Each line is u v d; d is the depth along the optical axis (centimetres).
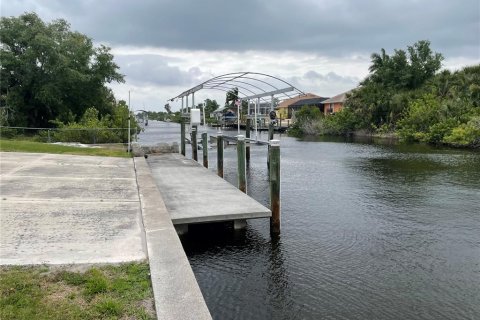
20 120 3269
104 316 367
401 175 1761
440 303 621
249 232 931
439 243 887
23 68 3197
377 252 829
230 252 812
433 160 2262
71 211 718
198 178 1283
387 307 607
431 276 717
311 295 640
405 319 575
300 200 1291
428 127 3594
